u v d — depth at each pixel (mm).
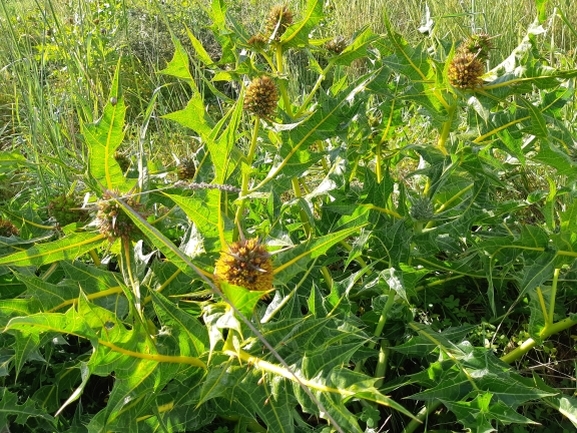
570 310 661
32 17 1400
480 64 591
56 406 552
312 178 853
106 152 480
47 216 755
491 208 578
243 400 453
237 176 567
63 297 499
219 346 452
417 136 935
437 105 612
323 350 393
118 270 701
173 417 473
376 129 659
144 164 521
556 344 629
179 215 518
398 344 584
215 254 443
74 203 598
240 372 423
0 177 642
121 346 391
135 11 1493
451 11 1377
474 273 637
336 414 360
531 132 602
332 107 531
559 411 528
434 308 684
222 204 525
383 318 553
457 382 498
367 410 511
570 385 593
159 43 1416
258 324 435
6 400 484
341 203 562
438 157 605
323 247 427
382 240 567
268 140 629
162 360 411
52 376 590
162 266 539
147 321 476
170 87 1279
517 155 604
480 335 632
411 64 597
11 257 477
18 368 461
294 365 405
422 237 588
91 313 391
